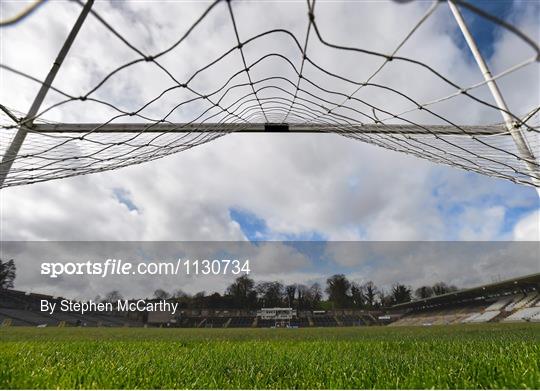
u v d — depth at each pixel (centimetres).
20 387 247
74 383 257
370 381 274
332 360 385
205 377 294
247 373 312
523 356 351
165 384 271
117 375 290
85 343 683
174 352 491
